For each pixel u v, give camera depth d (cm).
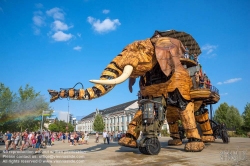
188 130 919
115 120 5631
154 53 898
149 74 976
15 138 1288
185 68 1041
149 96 951
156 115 861
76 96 725
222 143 1387
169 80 909
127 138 964
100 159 751
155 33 984
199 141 912
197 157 767
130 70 816
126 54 852
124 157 786
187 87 930
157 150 838
